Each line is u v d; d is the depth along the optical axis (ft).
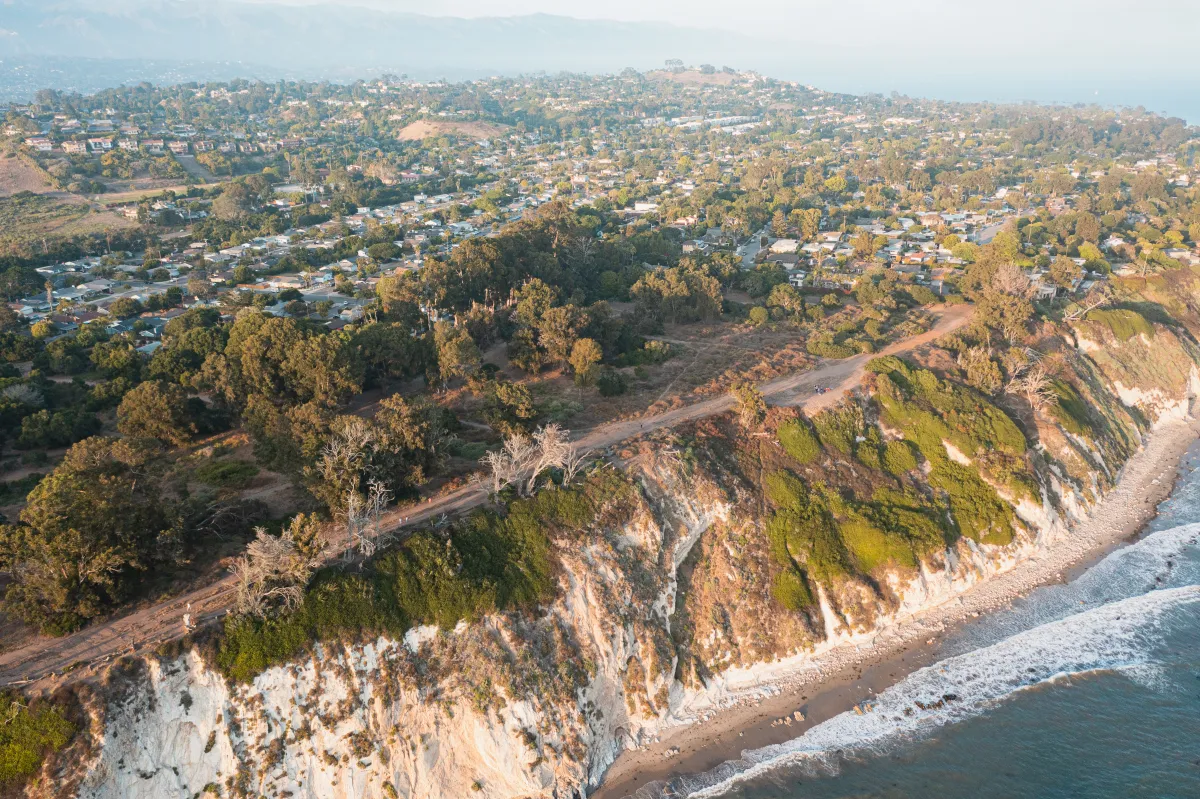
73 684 165.27
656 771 198.49
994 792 188.55
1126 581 266.98
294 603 185.98
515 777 186.70
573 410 303.07
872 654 235.40
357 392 302.86
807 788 191.62
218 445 281.54
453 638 197.16
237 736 173.17
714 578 242.37
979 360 341.82
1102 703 214.48
